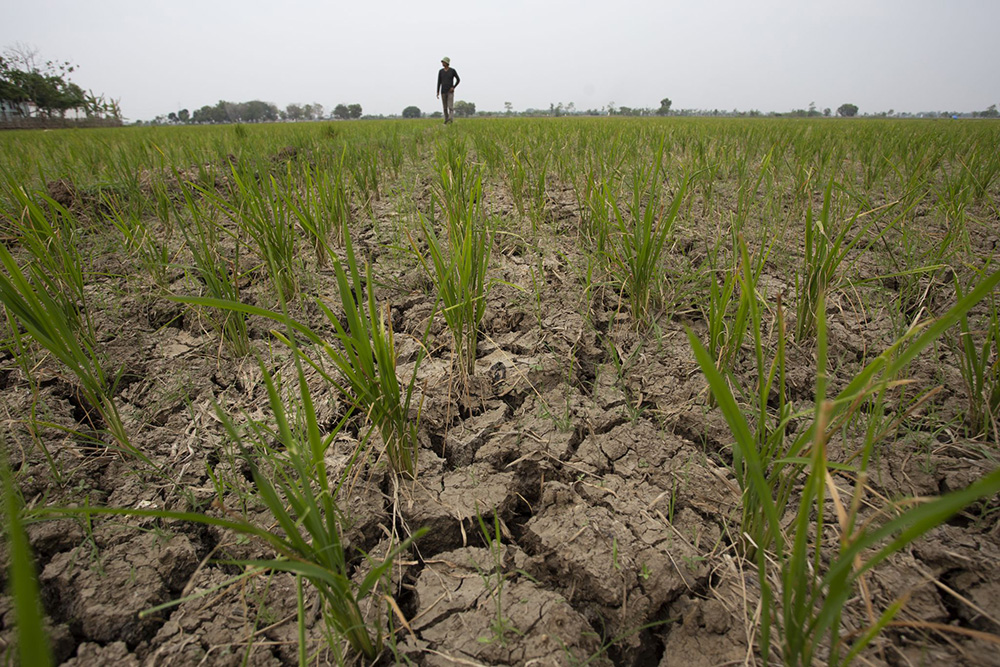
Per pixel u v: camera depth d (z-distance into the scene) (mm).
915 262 2816
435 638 1327
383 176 4957
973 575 1362
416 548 1593
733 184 4359
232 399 2109
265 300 2703
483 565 1522
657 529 1570
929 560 1412
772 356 2205
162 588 1418
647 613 1396
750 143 5832
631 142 5340
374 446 1841
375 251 3242
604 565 1477
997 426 1754
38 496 1641
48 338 1631
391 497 1693
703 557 1477
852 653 933
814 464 883
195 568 1476
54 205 2744
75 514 1568
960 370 1959
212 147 6312
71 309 2199
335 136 7992
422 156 6273
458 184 3162
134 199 3576
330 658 1275
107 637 1324
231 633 1322
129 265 3033
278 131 10875
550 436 1918
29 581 591
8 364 2189
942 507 684
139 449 1866
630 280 2410
